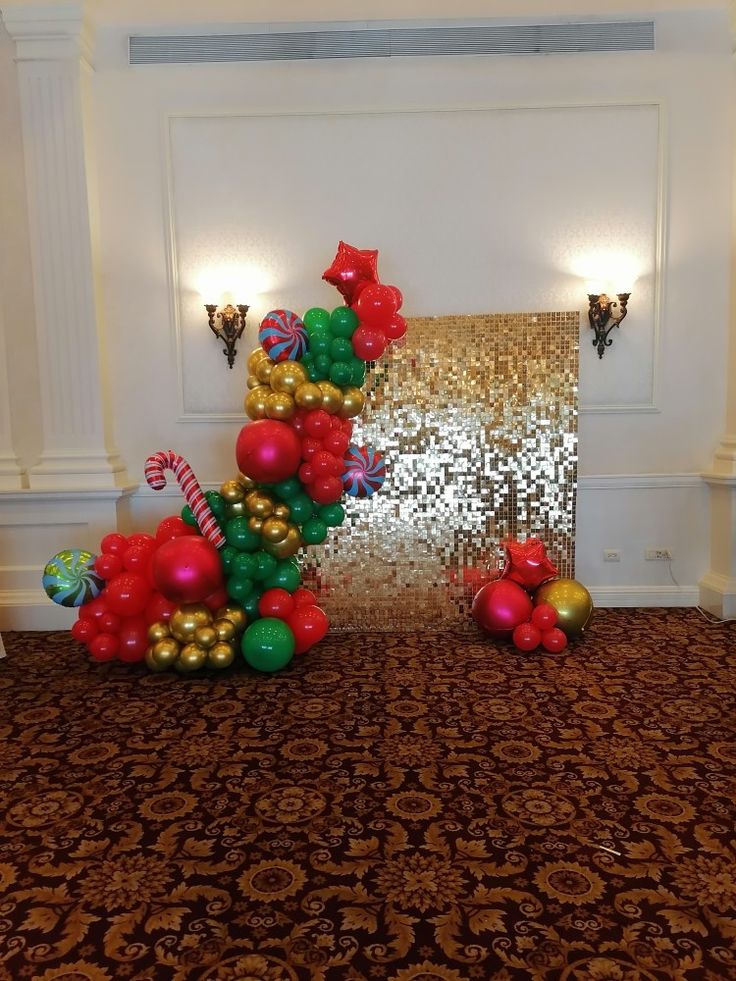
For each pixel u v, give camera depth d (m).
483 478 4.16
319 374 3.26
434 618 4.19
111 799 2.26
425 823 2.10
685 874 1.84
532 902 1.75
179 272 4.24
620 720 2.79
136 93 4.16
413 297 4.23
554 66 4.13
